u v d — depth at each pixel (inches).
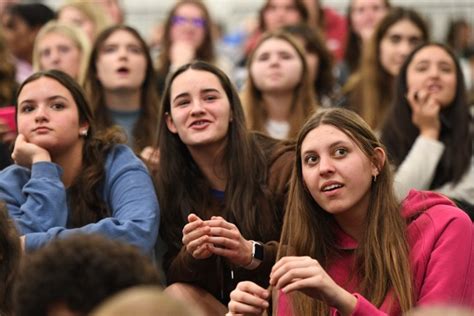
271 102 468.4
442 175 422.0
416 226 312.8
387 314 295.1
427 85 434.3
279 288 275.7
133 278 197.2
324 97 528.7
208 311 341.1
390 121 440.5
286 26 537.3
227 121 366.6
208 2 837.8
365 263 308.2
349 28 607.8
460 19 709.9
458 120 432.5
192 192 367.2
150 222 346.6
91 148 366.9
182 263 344.5
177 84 369.1
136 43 457.1
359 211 315.6
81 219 357.4
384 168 315.9
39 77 364.5
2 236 285.6
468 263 304.8
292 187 322.3
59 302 195.2
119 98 454.0
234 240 326.6
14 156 359.6
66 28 510.9
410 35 518.9
